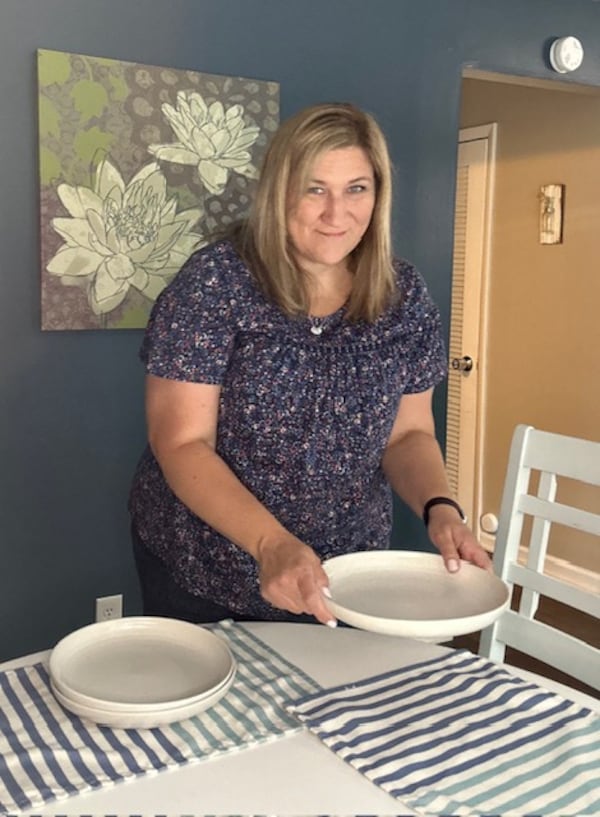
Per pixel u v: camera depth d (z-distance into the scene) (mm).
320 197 1400
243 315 1452
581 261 3656
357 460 1545
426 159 2945
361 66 2750
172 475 1410
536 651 1608
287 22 2586
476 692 1229
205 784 1010
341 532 1601
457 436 4363
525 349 3965
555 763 1062
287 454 1494
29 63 2207
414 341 1597
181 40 2412
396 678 1264
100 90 2271
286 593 1198
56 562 2445
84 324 2344
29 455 2365
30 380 2336
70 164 2260
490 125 4023
